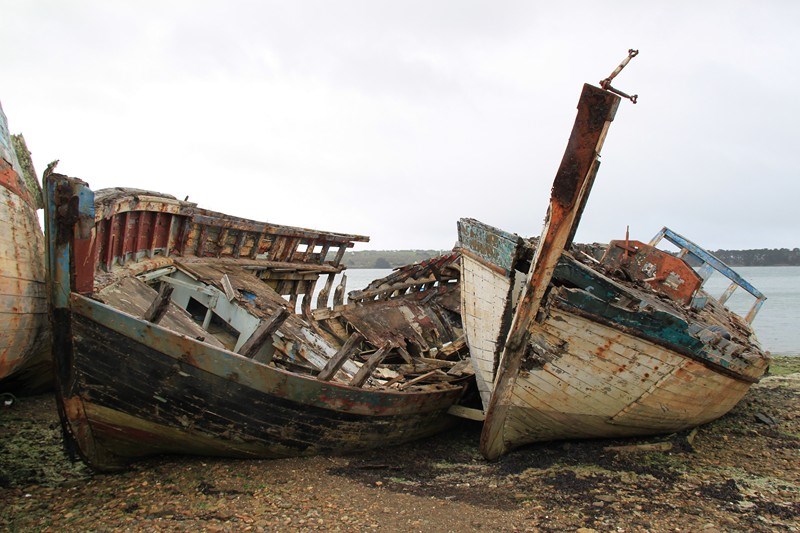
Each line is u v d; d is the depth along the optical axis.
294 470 6.48
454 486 6.43
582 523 5.30
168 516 5.12
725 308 14.02
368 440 7.47
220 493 5.68
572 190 6.33
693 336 7.25
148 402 5.72
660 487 6.33
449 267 14.60
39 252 7.04
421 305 14.11
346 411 6.84
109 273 7.52
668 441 8.12
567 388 7.24
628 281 8.70
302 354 8.24
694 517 5.45
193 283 9.53
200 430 6.05
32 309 6.66
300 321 9.62
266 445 6.48
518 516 5.47
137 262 8.77
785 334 29.34
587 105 6.16
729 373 8.44
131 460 6.32
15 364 6.79
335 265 15.09
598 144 6.21
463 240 9.72
